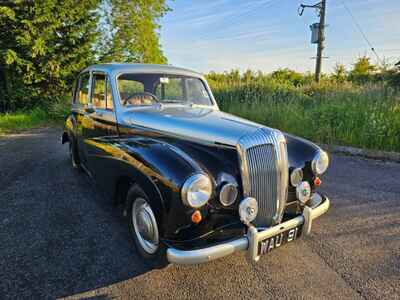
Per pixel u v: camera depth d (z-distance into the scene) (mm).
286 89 11273
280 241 2346
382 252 2773
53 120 12234
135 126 3139
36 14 12188
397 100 7633
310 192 2748
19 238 2943
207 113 3326
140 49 16578
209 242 2156
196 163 2215
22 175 4922
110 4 15555
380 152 5934
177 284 2328
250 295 2219
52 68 12883
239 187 2348
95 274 2424
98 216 3443
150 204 2250
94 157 3225
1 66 12523
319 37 14227
